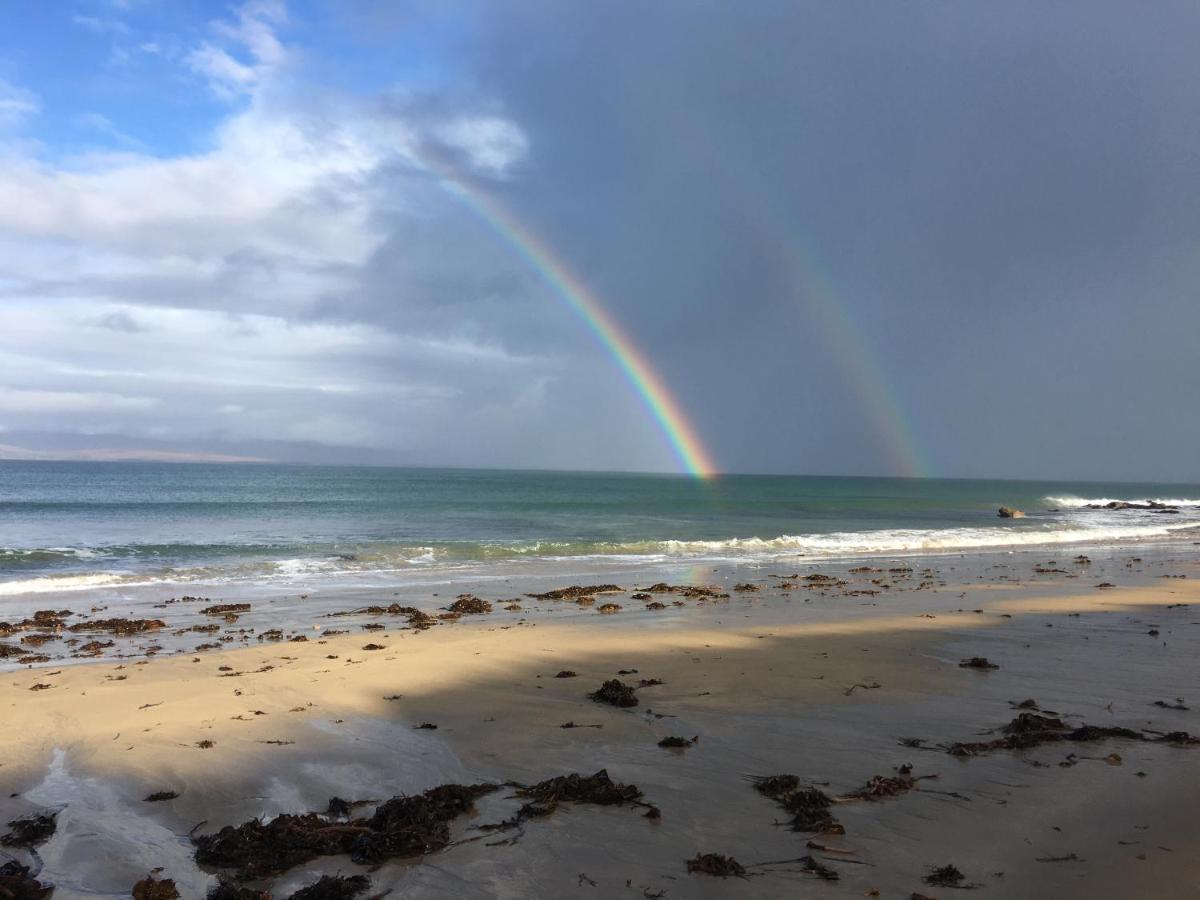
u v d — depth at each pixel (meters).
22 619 14.01
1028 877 4.57
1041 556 27.19
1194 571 23.06
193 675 9.73
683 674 9.89
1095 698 8.77
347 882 4.50
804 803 5.64
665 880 4.59
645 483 155.88
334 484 103.38
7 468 167.62
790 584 19.05
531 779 6.26
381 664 10.28
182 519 39.84
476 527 36.53
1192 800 5.77
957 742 7.18
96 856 4.93
